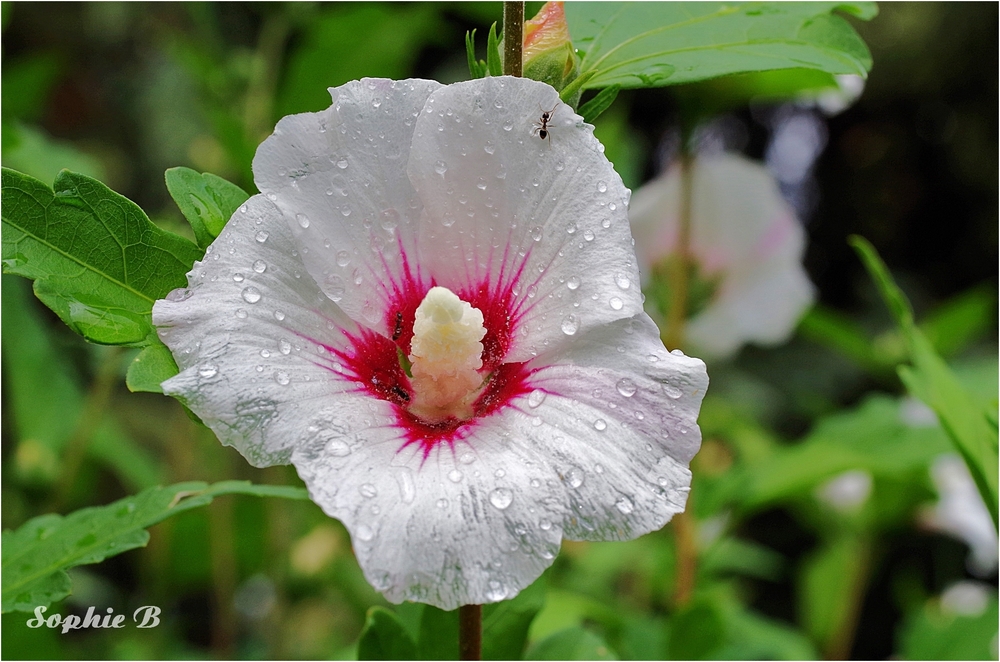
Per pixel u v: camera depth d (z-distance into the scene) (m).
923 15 1.06
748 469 0.51
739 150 1.13
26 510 0.57
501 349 0.38
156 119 0.96
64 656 0.52
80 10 0.96
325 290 0.37
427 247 0.38
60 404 0.59
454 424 0.38
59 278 0.37
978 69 1.07
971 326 0.69
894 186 1.20
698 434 0.36
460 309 0.38
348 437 0.36
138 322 0.38
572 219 0.37
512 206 0.38
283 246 0.37
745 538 1.07
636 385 0.36
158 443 0.86
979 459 0.44
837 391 1.03
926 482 0.55
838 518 0.65
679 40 0.42
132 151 0.96
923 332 0.69
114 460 0.64
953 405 0.45
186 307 0.36
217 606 0.69
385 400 0.38
